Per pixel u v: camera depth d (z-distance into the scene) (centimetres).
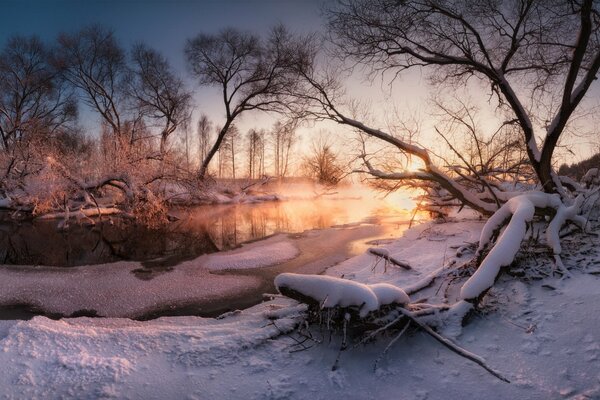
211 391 425
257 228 1745
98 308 805
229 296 872
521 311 573
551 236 710
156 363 473
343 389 432
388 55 1131
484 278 577
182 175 1938
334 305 486
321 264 1107
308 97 1134
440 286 684
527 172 1177
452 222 1296
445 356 489
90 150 2178
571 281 629
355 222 1859
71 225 1748
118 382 433
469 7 1044
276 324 555
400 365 475
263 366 470
